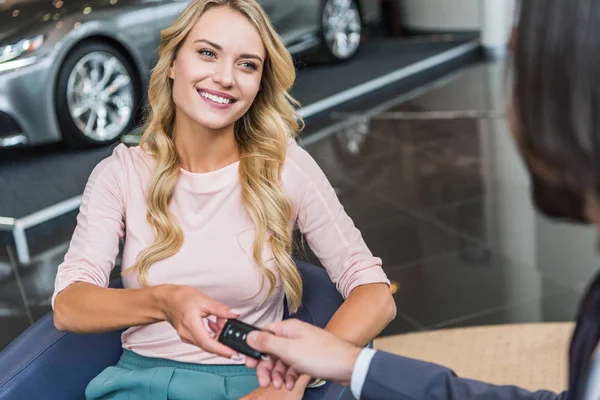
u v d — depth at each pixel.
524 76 0.55
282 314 1.72
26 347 1.58
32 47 4.24
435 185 4.12
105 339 1.68
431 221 3.67
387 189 4.12
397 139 4.95
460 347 2.63
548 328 2.71
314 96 5.64
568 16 0.53
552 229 3.46
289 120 1.72
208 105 1.57
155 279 1.60
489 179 4.14
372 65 6.42
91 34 4.43
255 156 1.62
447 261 3.26
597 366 0.64
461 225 3.60
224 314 1.20
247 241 1.59
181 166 1.64
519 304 2.88
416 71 6.37
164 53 1.62
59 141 4.80
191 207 1.61
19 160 4.52
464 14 7.27
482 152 4.57
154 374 1.55
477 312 2.85
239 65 1.58
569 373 0.67
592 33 0.52
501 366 2.50
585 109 0.53
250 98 1.59
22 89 4.22
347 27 6.55
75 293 1.50
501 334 2.69
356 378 0.88
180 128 1.64
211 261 1.59
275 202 1.60
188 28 1.58
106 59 4.58
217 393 1.51
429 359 2.56
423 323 2.81
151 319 1.36
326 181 1.69
